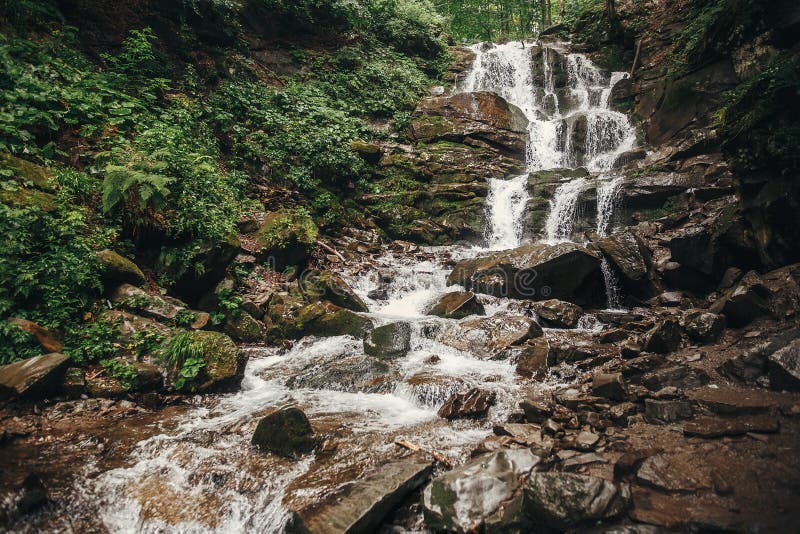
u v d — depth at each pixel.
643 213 10.90
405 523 3.65
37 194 6.52
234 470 4.31
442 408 5.39
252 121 12.17
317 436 4.83
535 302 8.45
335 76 15.48
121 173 6.82
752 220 6.96
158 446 4.71
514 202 13.25
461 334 7.37
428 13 20.81
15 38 8.38
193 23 12.31
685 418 4.49
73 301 6.10
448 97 16.17
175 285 7.43
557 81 18.61
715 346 5.99
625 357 6.27
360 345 7.43
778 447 3.82
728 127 7.27
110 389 5.57
